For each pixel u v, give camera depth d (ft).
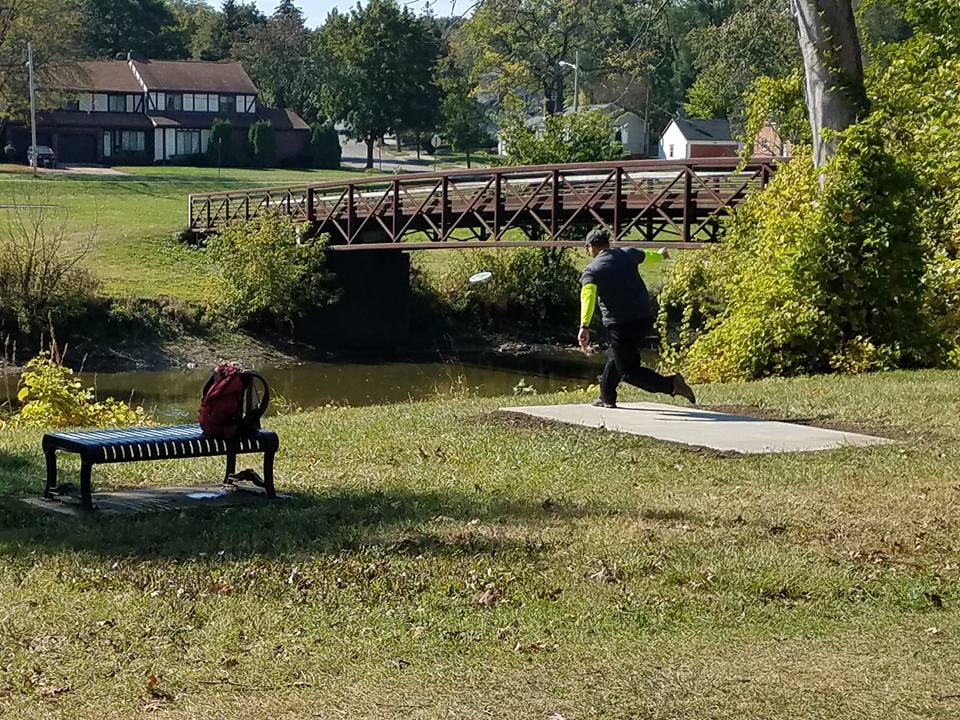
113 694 17.70
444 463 33.88
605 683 17.92
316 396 106.22
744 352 57.16
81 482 27.86
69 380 62.90
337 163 337.11
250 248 133.80
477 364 130.72
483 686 17.87
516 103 165.89
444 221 122.62
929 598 21.90
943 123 63.93
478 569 23.34
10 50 274.36
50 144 315.37
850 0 58.90
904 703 17.04
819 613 21.25
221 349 129.29
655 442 35.91
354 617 20.90
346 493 29.84
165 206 199.21
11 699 17.43
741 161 74.90
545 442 36.47
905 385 47.06
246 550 24.63
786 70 110.73
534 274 150.61
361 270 141.18
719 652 19.33
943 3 68.33
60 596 21.89
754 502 28.55
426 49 325.01
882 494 29.17
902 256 56.54
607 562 23.73
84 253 131.95
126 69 333.01
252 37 405.18
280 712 17.02
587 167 107.04
